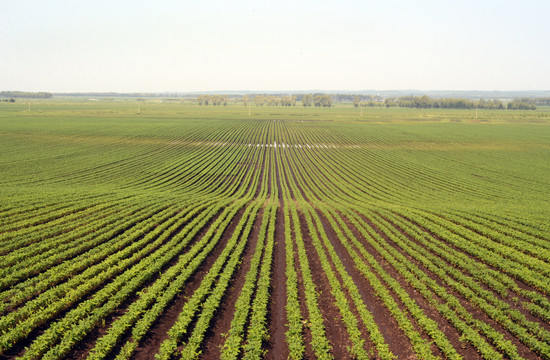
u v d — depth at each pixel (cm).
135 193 4294
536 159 7625
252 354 1502
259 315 1747
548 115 19538
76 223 2973
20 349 1524
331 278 2181
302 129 12781
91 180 5144
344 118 17388
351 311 1897
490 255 2598
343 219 3566
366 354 1517
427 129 12712
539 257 2594
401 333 1736
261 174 6400
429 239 2967
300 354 1516
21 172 5375
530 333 1723
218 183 5538
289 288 2045
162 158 7181
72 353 1513
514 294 2116
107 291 1938
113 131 10338
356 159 7825
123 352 1492
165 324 1750
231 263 2366
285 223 3300
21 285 1961
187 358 1465
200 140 9712
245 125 13550
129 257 2500
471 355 1576
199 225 3138
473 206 4106
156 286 2019
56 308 1762
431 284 2144
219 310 1888
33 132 9475
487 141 10006
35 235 2678
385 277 2233
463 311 1852
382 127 13388
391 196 4881
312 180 6028
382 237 3064
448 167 6938
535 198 4747
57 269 2173
